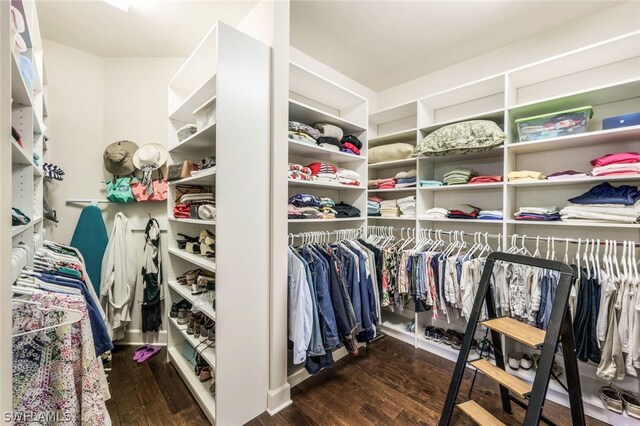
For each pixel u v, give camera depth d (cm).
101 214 246
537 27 220
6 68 58
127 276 245
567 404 178
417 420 164
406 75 300
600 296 162
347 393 188
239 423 157
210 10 197
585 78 203
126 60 260
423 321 282
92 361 101
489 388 192
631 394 169
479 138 210
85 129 247
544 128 196
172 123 230
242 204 157
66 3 190
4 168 58
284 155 177
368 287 221
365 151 265
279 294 174
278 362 174
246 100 158
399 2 193
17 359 86
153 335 256
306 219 207
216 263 147
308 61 263
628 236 185
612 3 192
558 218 189
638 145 185
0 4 57
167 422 160
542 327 175
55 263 144
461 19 211
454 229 269
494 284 201
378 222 327
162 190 247
